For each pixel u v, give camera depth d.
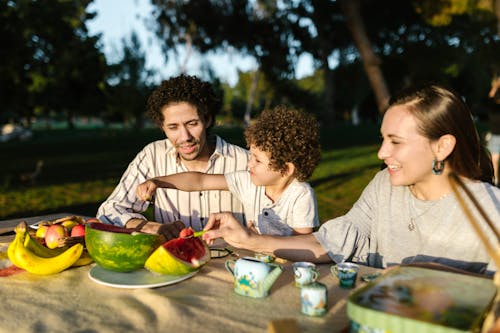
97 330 1.20
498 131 7.14
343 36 14.41
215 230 1.71
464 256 1.58
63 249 1.72
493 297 1.08
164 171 2.60
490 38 12.96
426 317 0.98
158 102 2.30
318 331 1.19
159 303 1.34
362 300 1.07
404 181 1.57
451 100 1.50
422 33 13.39
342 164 11.10
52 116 70.69
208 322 1.24
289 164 2.09
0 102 19.27
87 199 7.86
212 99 2.42
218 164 2.59
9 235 2.27
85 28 21.34
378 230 1.84
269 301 1.39
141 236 1.57
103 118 48.28
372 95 39.91
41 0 15.91
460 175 1.60
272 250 1.78
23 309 1.33
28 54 14.48
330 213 6.07
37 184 9.60
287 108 2.15
